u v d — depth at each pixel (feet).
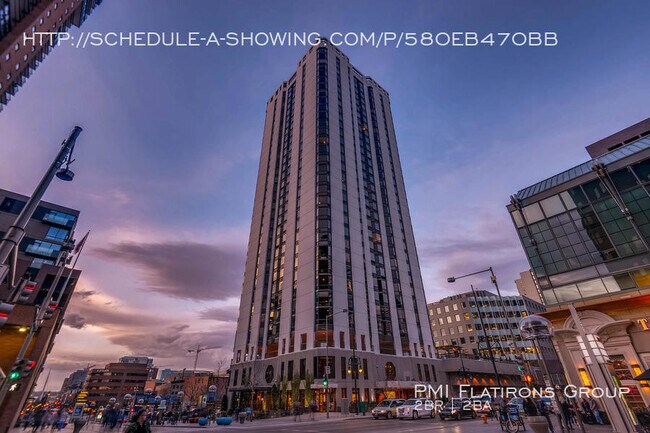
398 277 222.69
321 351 159.33
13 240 23.58
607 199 80.74
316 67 277.23
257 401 169.48
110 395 451.53
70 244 66.69
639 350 65.31
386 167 276.82
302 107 273.54
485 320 314.14
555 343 76.89
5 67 77.46
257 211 267.80
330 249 194.08
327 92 260.62
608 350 69.05
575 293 79.82
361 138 270.05
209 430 77.25
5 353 79.97
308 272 188.75
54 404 271.49
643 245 72.84
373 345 181.37
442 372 200.44
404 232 253.65
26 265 174.60
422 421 86.94
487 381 210.59
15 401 79.77
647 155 77.20
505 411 58.90
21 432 77.46
